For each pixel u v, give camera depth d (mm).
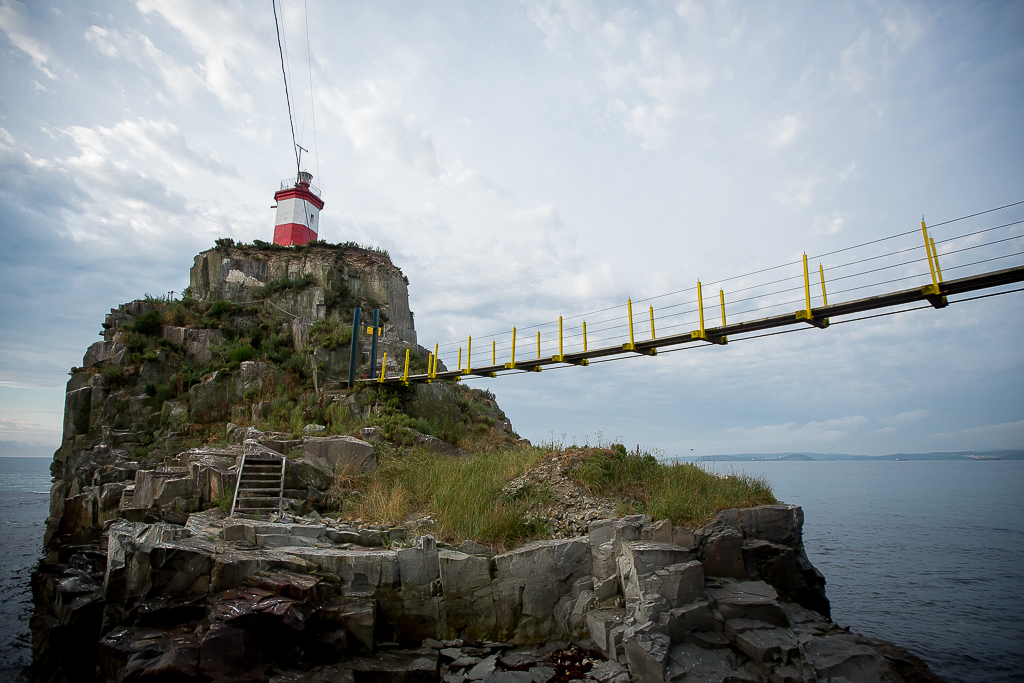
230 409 25344
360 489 15656
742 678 8133
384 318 39219
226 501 14172
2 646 17562
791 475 135875
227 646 8477
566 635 10242
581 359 19938
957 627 17781
